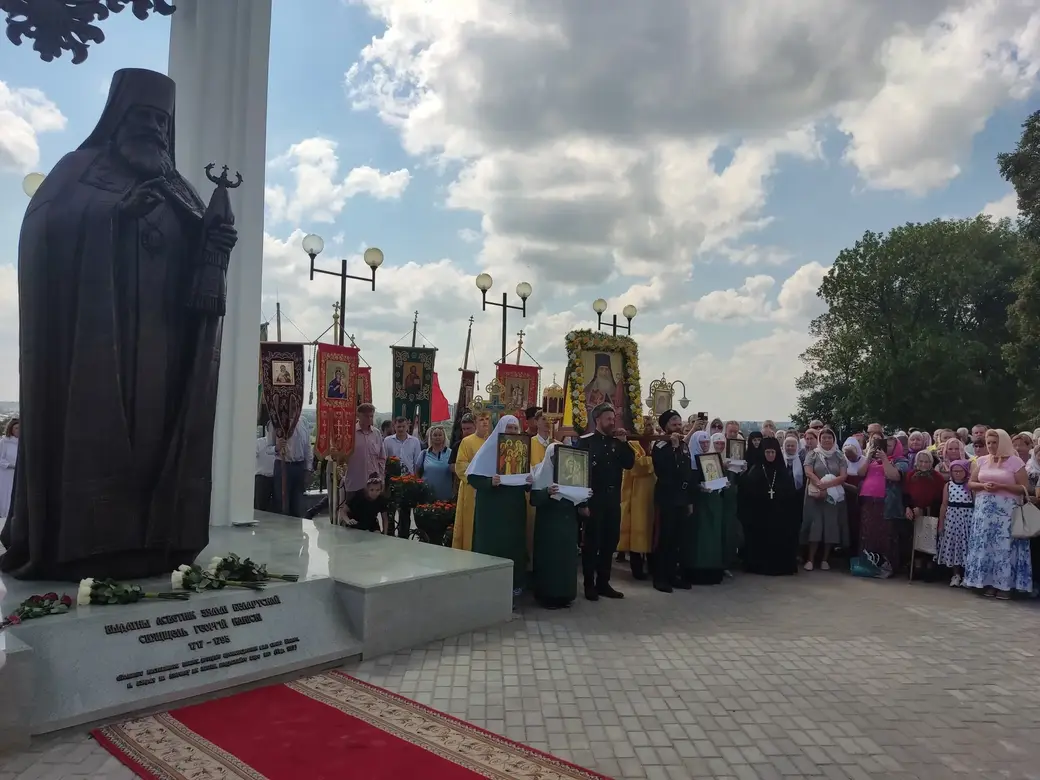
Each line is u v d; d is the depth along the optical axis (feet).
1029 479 28.58
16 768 11.52
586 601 24.91
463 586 20.18
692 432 37.96
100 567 16.98
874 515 31.09
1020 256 96.58
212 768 11.52
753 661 18.54
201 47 27.50
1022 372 88.99
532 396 52.60
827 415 143.84
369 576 18.74
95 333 16.56
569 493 23.00
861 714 15.19
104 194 16.90
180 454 17.98
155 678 14.11
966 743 13.89
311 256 38.65
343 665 17.13
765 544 31.17
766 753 13.14
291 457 34.35
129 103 17.46
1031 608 25.45
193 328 18.21
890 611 24.62
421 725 13.53
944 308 125.59
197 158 27.40
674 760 12.72
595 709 14.92
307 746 12.45
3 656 11.14
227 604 16.12
